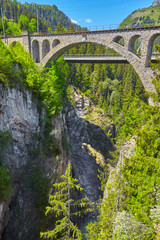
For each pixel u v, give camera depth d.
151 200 12.24
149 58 24.70
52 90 33.78
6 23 61.75
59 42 37.03
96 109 61.38
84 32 30.22
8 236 20.62
